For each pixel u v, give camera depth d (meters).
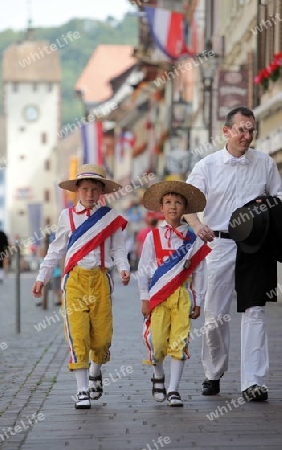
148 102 77.88
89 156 46.69
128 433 8.85
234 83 32.16
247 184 10.94
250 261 10.59
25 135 163.62
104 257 10.40
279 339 16.83
